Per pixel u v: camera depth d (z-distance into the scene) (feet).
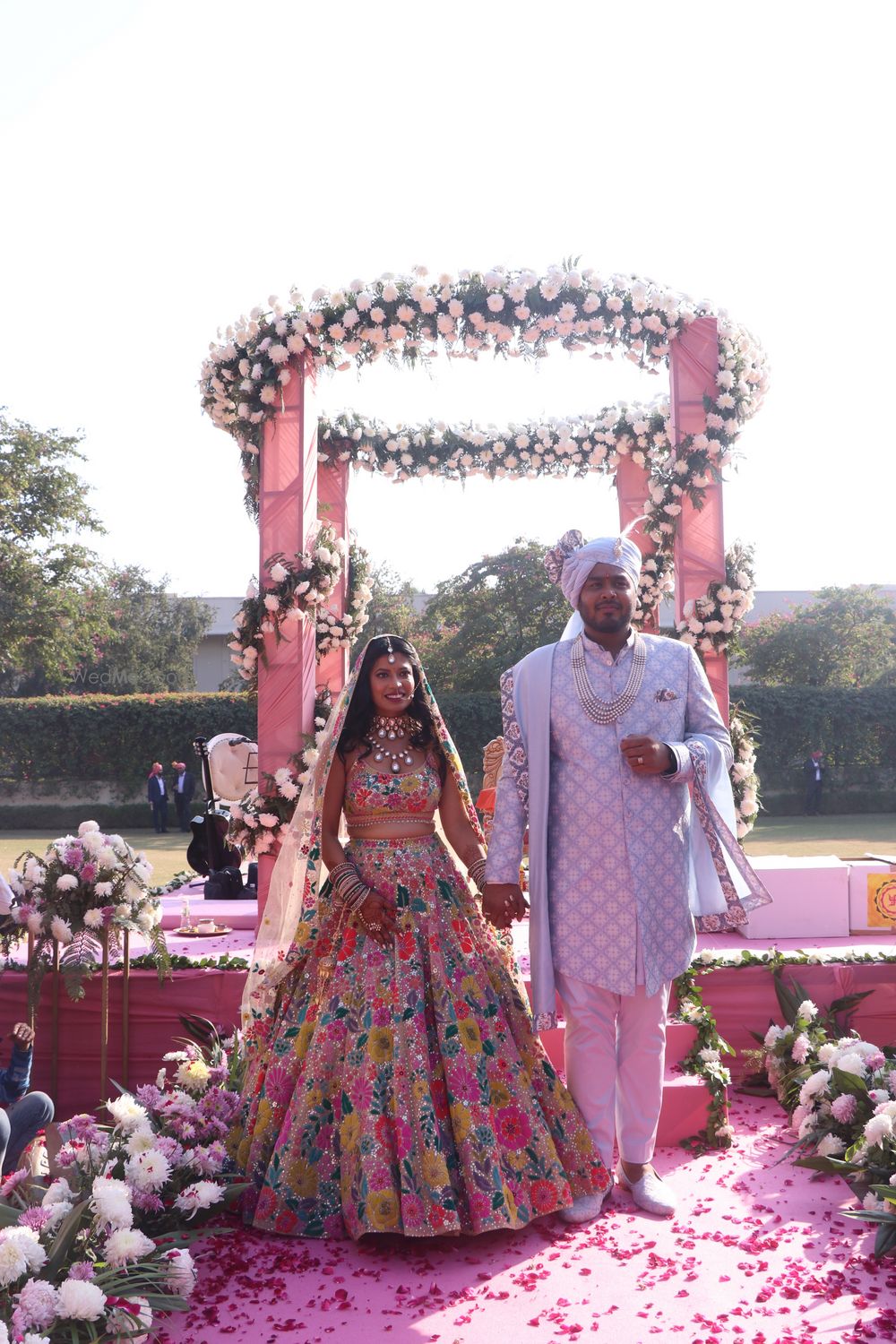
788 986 14.64
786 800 75.36
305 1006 11.37
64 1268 8.30
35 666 102.17
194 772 76.33
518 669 11.66
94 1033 14.39
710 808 11.18
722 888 11.37
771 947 16.80
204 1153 10.36
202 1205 9.80
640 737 10.64
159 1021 14.47
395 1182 10.00
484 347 20.58
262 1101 11.07
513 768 11.42
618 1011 11.28
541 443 28.48
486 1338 8.48
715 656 21.56
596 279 20.45
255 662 21.27
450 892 11.50
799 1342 8.20
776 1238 10.07
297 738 20.81
